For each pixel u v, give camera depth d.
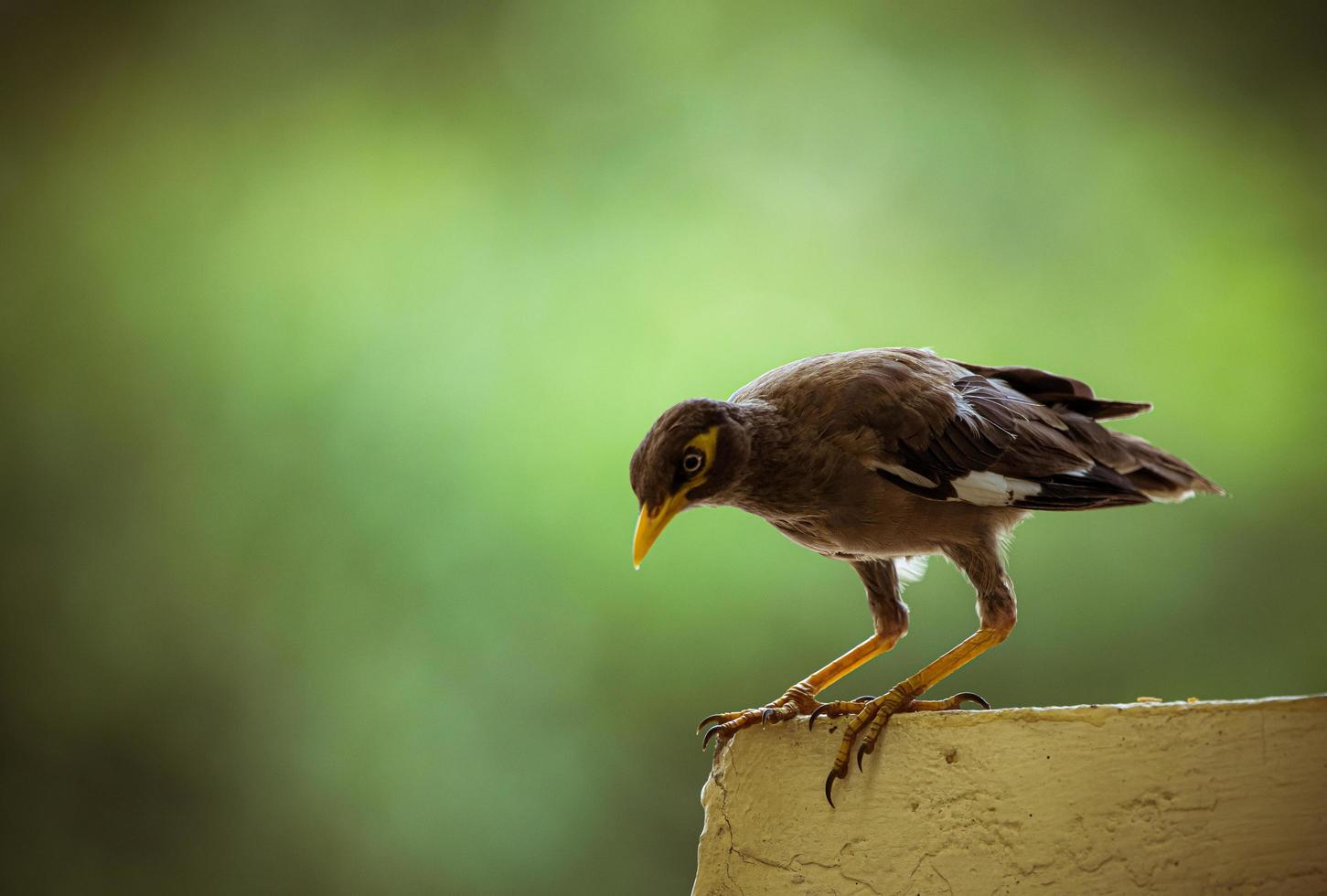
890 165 18.80
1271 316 16.28
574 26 19.94
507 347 17.48
